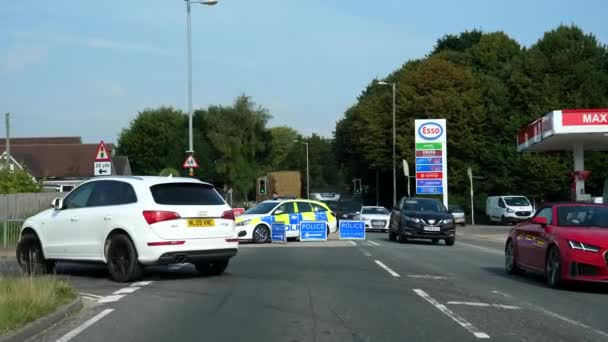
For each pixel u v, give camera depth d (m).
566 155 52.06
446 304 10.74
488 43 62.81
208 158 71.75
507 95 55.47
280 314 9.76
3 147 67.62
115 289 12.25
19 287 10.02
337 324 9.05
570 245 12.25
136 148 79.31
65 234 14.09
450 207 46.62
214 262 14.34
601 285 13.29
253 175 70.94
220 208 13.71
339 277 14.16
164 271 15.23
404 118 59.38
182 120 81.31
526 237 14.27
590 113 27.42
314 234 27.61
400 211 27.34
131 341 8.04
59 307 9.57
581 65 52.59
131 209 13.04
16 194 26.98
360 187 71.81
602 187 53.00
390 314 9.81
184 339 8.15
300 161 125.44
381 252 21.14
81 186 14.34
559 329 8.87
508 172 54.38
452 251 22.36
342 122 74.25
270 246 24.06
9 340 7.60
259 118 71.88
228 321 9.23
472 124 56.88
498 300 11.27
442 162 41.66
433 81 58.16
